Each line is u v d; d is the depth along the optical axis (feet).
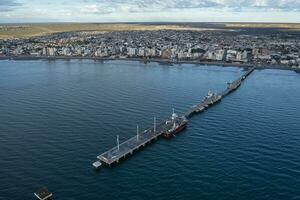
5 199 417.28
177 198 427.74
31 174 479.00
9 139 604.90
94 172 492.54
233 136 637.30
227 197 429.38
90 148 570.87
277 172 490.90
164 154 563.89
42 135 625.00
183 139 629.51
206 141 615.57
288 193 437.58
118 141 586.45
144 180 473.67
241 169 500.74
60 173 485.15
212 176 481.46
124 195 434.30
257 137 629.92
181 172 495.82
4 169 492.13
